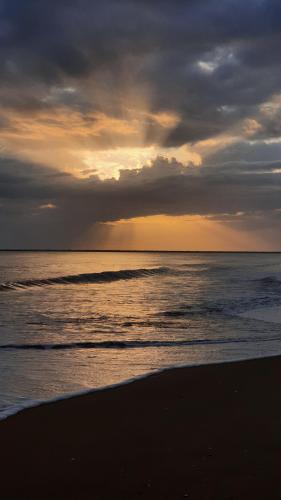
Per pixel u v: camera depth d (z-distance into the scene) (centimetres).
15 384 809
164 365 972
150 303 2141
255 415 633
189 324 1546
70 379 850
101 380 847
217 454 492
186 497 400
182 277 4338
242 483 423
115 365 969
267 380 840
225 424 594
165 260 11319
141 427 588
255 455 488
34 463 477
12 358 1012
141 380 841
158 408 673
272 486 417
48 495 410
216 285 3344
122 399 721
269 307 2041
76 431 575
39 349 1117
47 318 1623
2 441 539
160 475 444
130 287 3102
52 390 776
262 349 1157
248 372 902
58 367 941
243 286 3250
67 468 464
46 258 11175
